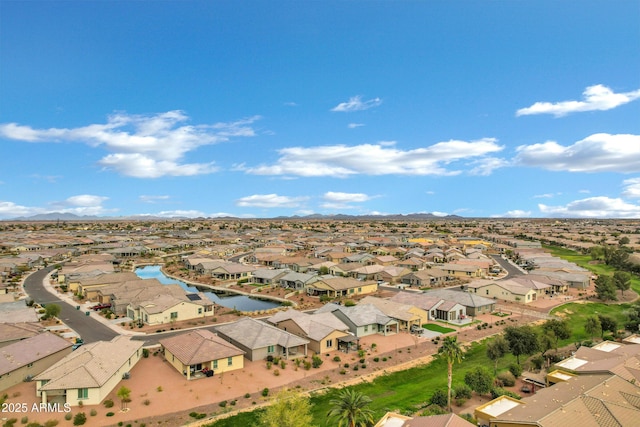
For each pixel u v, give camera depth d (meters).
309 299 107.50
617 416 36.34
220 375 55.12
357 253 182.25
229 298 113.00
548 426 34.75
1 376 49.03
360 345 69.31
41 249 196.25
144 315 81.81
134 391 49.81
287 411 38.47
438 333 77.31
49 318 82.12
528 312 94.38
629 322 78.19
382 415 45.56
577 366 52.59
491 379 50.00
